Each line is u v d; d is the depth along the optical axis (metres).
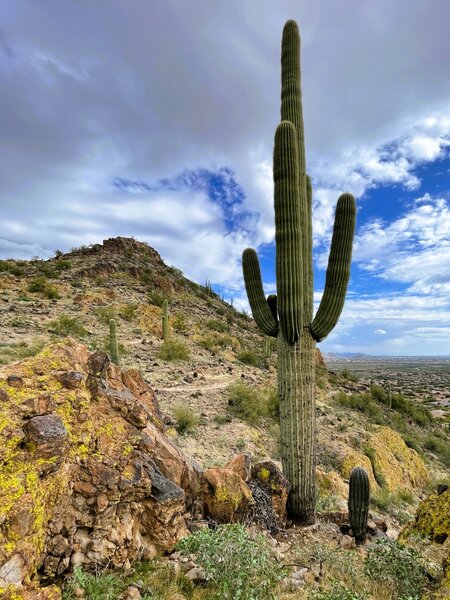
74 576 2.72
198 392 12.38
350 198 5.71
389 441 14.78
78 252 38.59
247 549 3.11
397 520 8.35
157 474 3.56
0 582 2.12
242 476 4.84
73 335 15.29
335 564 3.79
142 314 22.95
